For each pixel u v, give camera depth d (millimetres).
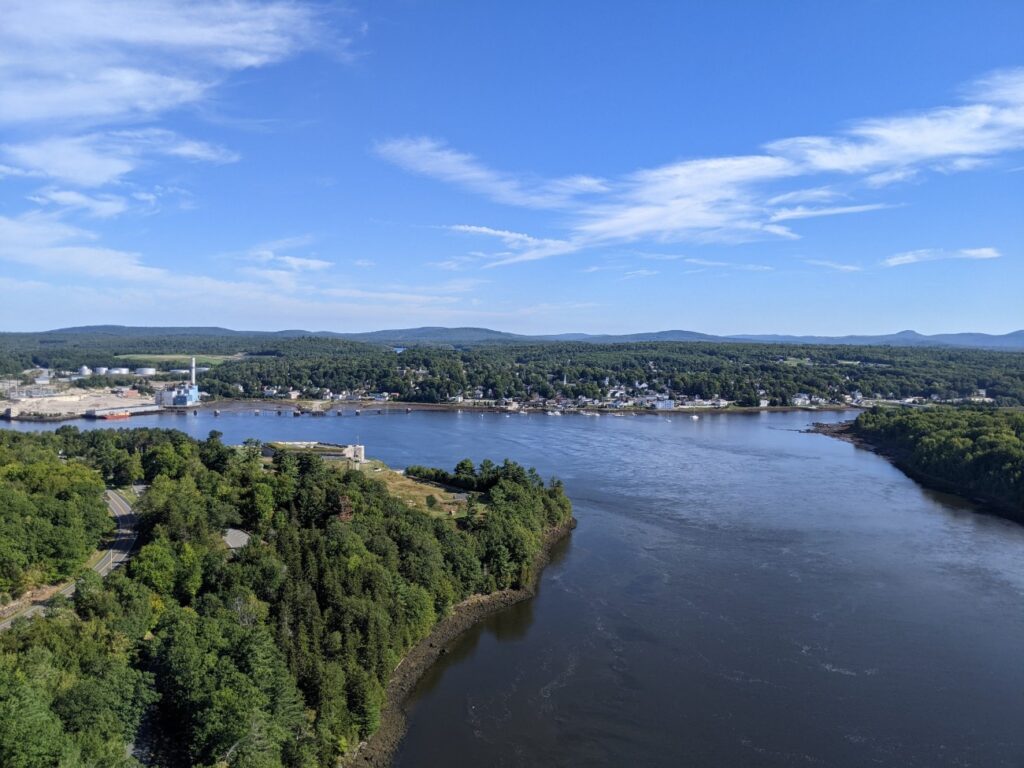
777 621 130375
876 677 110938
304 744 82250
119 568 115438
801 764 90562
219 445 197125
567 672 112812
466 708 102688
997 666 114250
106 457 188875
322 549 118312
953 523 195750
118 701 75250
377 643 102812
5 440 198125
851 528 189375
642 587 146500
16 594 104375
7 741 61906
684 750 93438
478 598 138750
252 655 86375
